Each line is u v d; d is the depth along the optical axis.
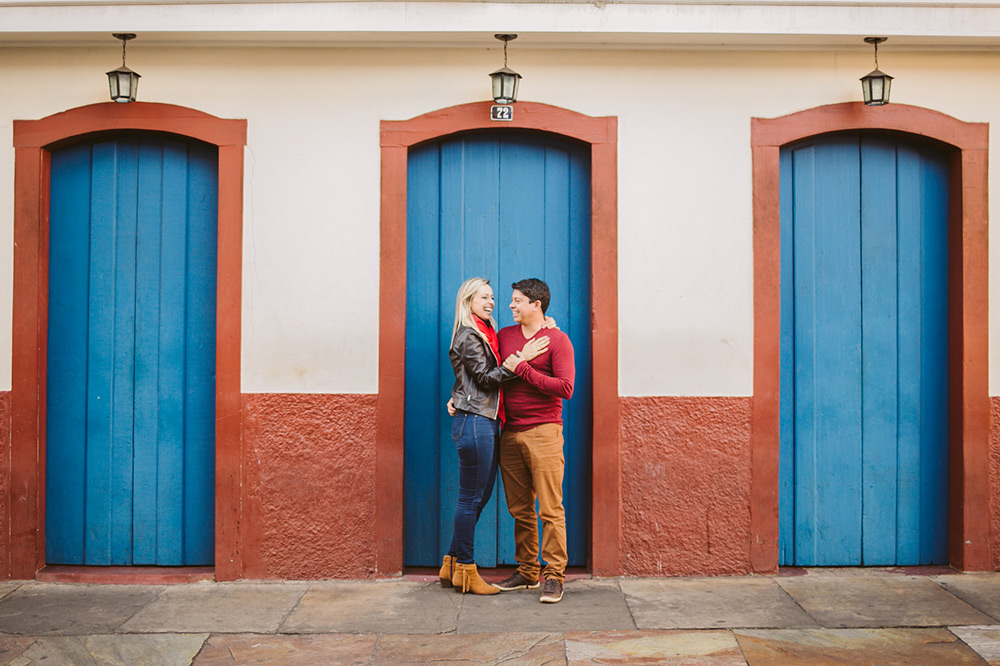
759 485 4.89
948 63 4.94
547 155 5.02
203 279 4.99
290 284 4.86
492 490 4.74
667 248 4.89
